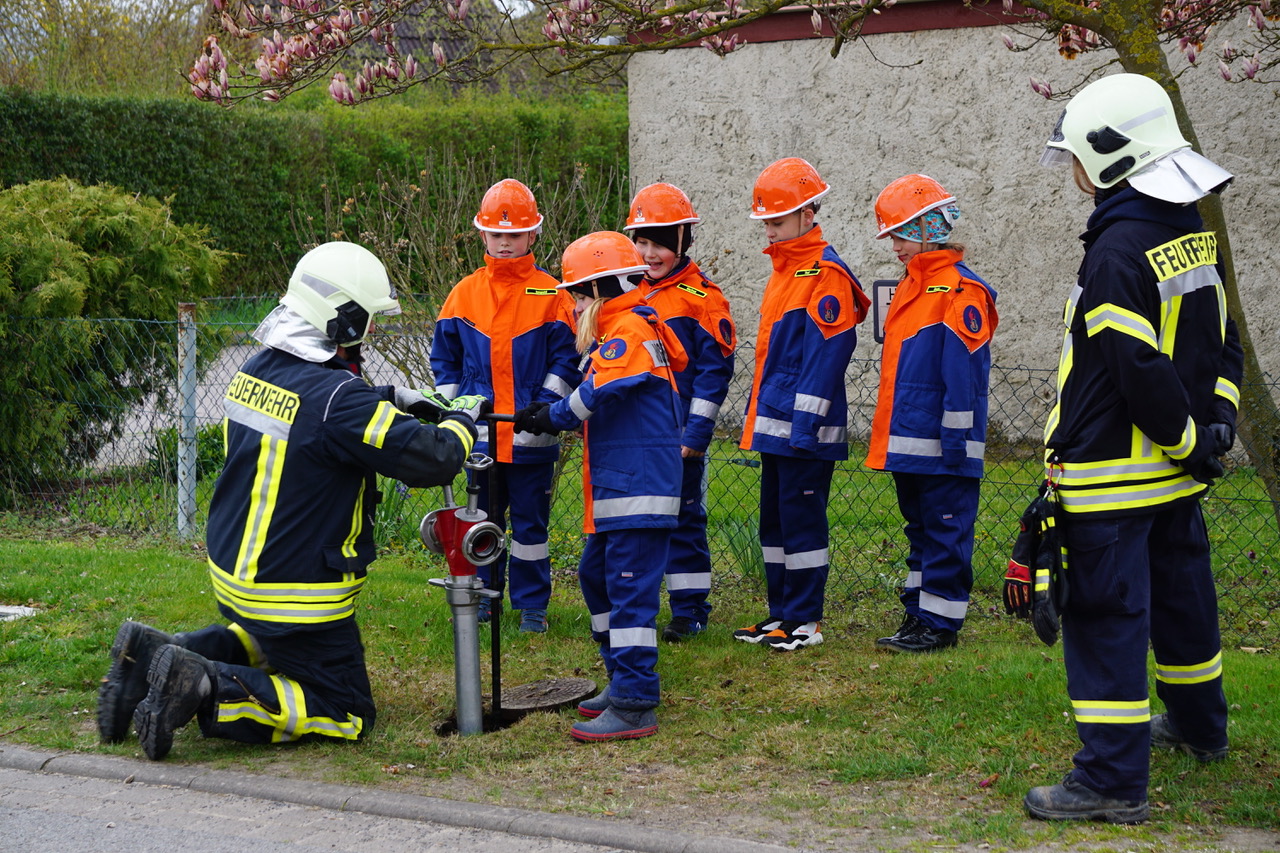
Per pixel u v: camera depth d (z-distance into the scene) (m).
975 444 4.89
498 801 3.58
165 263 8.40
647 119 10.49
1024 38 8.99
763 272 10.14
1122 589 3.29
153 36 20.55
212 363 8.96
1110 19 5.15
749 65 10.01
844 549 6.79
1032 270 9.26
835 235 9.91
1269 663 4.66
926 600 5.02
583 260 4.27
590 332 4.26
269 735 3.96
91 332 7.79
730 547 6.44
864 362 9.81
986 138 9.29
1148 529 3.35
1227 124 8.52
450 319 5.56
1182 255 3.30
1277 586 5.81
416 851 3.26
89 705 4.41
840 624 5.58
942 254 4.91
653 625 4.17
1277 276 8.52
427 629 5.35
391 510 7.17
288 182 18.16
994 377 9.45
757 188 5.05
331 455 3.82
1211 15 5.80
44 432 7.93
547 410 4.21
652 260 5.21
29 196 8.43
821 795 3.61
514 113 19.44
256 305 16.55
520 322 5.41
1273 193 8.45
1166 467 3.33
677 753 4.00
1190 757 3.76
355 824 3.44
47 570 6.22
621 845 3.28
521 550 5.49
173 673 3.72
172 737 3.81
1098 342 3.29
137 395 8.41
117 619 5.39
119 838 3.33
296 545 3.85
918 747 3.97
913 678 4.64
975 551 6.52
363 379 4.01
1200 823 3.32
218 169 17.14
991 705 4.30
